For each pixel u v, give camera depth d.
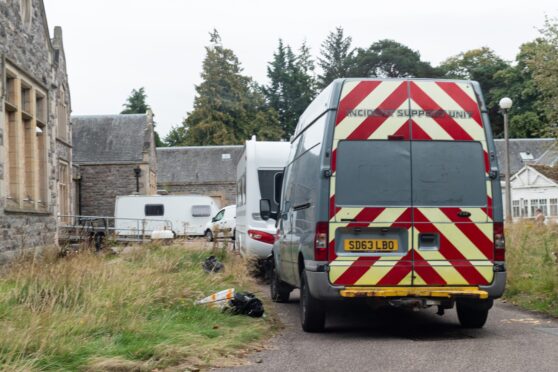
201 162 60.22
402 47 67.88
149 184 47.25
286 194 11.55
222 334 8.42
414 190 8.53
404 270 8.46
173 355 7.14
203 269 13.70
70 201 33.88
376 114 8.57
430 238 8.54
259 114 70.62
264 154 16.23
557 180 46.62
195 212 43.22
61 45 33.16
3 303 8.11
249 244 15.95
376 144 8.55
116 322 7.79
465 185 8.58
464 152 8.61
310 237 8.83
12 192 16.36
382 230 8.50
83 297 8.67
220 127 68.06
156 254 14.57
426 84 8.65
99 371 6.43
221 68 68.94
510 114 66.06
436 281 8.48
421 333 9.13
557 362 6.97
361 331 9.39
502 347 7.88
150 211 43.19
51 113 19.53
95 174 46.41
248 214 16.06
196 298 10.12
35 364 6.17
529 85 63.66
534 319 10.26
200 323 8.85
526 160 59.91
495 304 12.02
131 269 11.30
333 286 8.42
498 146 61.41
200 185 59.06
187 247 17.89
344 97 8.56
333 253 8.45
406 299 8.46
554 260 13.49
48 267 10.35
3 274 12.85
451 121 8.62
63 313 7.75
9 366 5.92
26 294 8.77
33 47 17.81
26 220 16.52
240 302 10.10
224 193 59.00
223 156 60.50
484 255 8.55
